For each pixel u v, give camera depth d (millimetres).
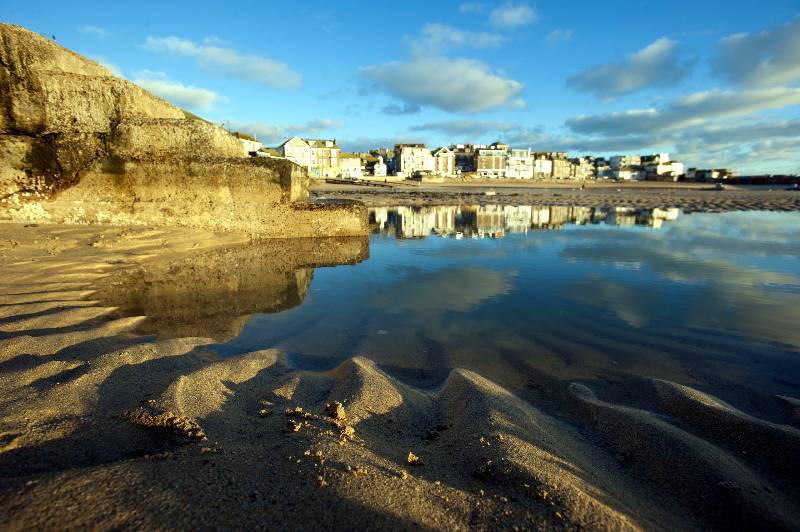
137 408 2465
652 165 117062
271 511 1633
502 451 2156
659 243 10797
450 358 3869
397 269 7648
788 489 2070
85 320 4242
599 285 6555
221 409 2619
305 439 2248
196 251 8273
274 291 5992
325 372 3514
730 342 4258
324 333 4445
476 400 2854
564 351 4043
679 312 5230
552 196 36906
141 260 7105
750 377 3494
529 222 16438
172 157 9617
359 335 4406
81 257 6738
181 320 4602
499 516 1712
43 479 1683
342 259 8469
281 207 10516
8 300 4578
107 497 1626
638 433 2504
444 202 28328
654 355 3945
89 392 2660
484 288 6359
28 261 6199
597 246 10320
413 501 1759
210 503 1647
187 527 1516
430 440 2453
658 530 1766
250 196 10281
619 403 3029
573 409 2980
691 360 3834
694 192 47812
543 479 1914
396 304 5516
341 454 2078
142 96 9883
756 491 2010
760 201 29547
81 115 8961
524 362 3793
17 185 8633
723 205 25797
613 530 1644
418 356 3914
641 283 6668
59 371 2957
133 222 9516
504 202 28516
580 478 2021
